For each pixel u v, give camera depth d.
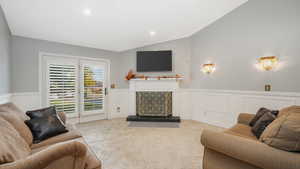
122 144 2.53
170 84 4.29
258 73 2.91
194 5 2.91
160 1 2.59
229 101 3.43
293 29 2.45
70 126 2.21
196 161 1.99
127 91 4.65
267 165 1.02
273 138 1.07
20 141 1.22
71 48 3.78
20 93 3.08
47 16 2.58
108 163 1.92
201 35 4.04
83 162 0.99
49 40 3.46
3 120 1.25
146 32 3.66
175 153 2.21
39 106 3.33
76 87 3.86
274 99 2.67
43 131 1.72
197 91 4.18
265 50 2.80
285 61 2.53
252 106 3.00
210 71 3.80
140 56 4.48
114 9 2.59
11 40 2.96
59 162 0.88
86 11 2.54
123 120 4.24
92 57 4.12
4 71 2.52
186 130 3.31
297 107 1.71
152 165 1.88
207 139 1.39
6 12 2.39
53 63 3.52
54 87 3.53
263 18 2.83
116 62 4.57
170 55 4.35
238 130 2.00
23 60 3.13
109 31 3.35
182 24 3.56
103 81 4.34
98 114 4.30
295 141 0.97
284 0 2.55
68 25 2.92
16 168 0.76
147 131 3.24
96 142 2.62
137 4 2.55
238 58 3.25
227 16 3.44
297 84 2.39
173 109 4.31
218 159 1.37
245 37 3.12
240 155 1.16
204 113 3.99
